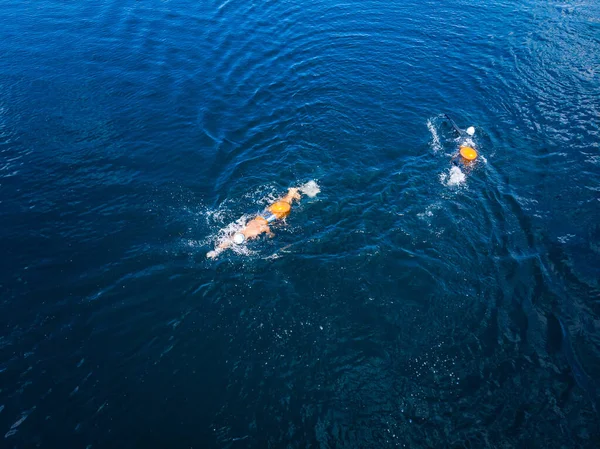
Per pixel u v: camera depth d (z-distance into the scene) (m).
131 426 9.44
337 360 10.57
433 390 10.02
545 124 17.86
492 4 26.89
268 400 9.87
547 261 12.89
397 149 16.55
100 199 14.90
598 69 20.95
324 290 12.07
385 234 13.55
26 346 10.91
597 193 14.88
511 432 9.31
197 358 10.68
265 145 16.97
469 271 12.60
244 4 28.09
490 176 15.55
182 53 23.34
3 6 29.02
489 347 10.84
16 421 9.50
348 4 27.31
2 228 13.88
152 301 11.90
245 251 13.08
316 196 14.71
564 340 11.02
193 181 15.55
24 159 16.59
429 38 23.59
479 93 19.61
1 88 20.69
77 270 12.68
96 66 22.44
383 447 9.11
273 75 21.25
